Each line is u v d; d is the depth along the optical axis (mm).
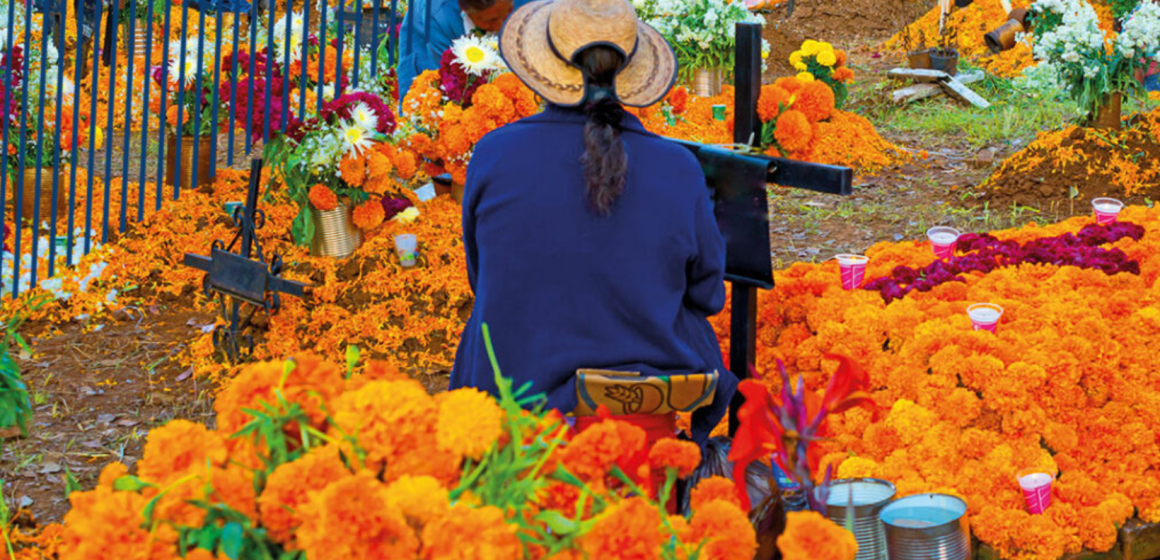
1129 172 6922
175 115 6516
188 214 6070
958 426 3410
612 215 2787
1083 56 7176
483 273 2877
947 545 2785
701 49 8828
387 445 1856
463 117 5809
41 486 3850
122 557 1731
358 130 5391
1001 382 3402
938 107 9859
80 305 5367
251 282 4734
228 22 10711
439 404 1935
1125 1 8820
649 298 2809
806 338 3945
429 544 1672
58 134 5848
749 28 3379
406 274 5199
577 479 1928
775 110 5273
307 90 6438
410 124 6043
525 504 1874
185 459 1859
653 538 1769
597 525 1771
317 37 6652
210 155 6250
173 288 5531
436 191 6359
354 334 4949
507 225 2814
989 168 7820
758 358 3904
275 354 4875
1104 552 3094
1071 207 6789
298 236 5410
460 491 1852
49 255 5770
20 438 4172
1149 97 8289
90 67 9500
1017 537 3051
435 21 6523
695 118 8297
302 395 1944
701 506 2020
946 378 3514
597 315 2803
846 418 3520
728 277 3314
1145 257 4633
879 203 7152
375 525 1662
